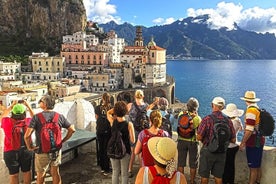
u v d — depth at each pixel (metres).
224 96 134.00
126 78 131.38
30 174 8.15
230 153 8.61
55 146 7.36
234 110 9.16
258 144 8.07
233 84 180.50
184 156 9.03
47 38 197.25
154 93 120.00
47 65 137.00
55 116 7.49
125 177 8.30
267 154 8.34
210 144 7.63
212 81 199.25
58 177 7.81
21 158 7.77
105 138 9.50
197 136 7.92
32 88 87.38
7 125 7.56
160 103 9.52
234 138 7.84
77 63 149.12
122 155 8.02
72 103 12.14
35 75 127.19
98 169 10.18
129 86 130.88
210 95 139.12
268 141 49.62
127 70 131.00
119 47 164.12
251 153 8.20
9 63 130.75
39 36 197.88
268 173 8.27
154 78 132.50
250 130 7.95
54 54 188.00
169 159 4.57
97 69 138.62
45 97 7.47
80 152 11.84
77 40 165.12
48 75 127.31
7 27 199.00
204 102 120.56
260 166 8.44
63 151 9.29
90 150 11.91
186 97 137.12
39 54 147.12
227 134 7.53
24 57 164.88
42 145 7.25
